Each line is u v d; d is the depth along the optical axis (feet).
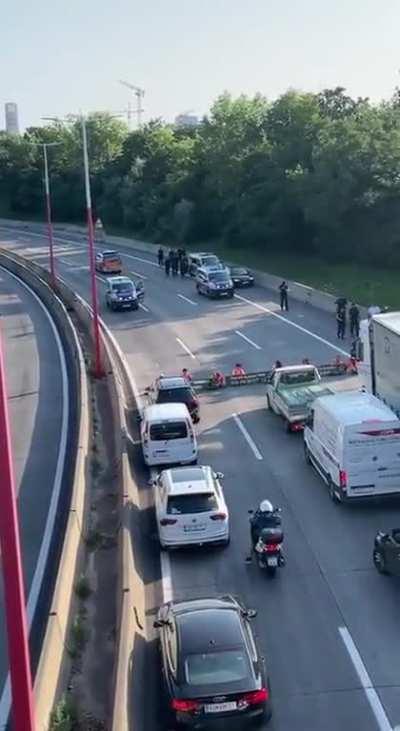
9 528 34.22
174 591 63.16
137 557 68.64
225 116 281.74
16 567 34.37
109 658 53.83
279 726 47.34
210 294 188.65
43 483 85.71
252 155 266.98
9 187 435.53
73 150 394.52
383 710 48.57
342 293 183.11
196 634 47.78
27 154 420.77
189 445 87.04
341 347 137.49
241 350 139.74
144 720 47.50
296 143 247.70
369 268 209.97
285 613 59.62
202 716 44.68
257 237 251.19
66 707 46.88
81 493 74.74
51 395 119.85
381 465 75.15
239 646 47.16
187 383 104.06
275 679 51.96
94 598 61.36
